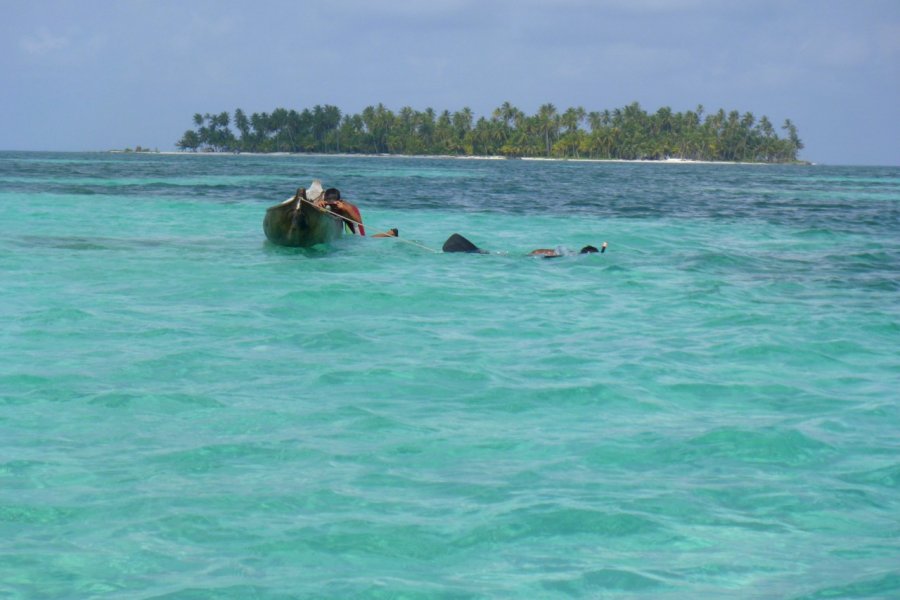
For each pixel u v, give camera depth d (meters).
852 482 7.46
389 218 31.22
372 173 88.75
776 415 9.33
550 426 8.85
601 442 8.38
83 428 8.51
